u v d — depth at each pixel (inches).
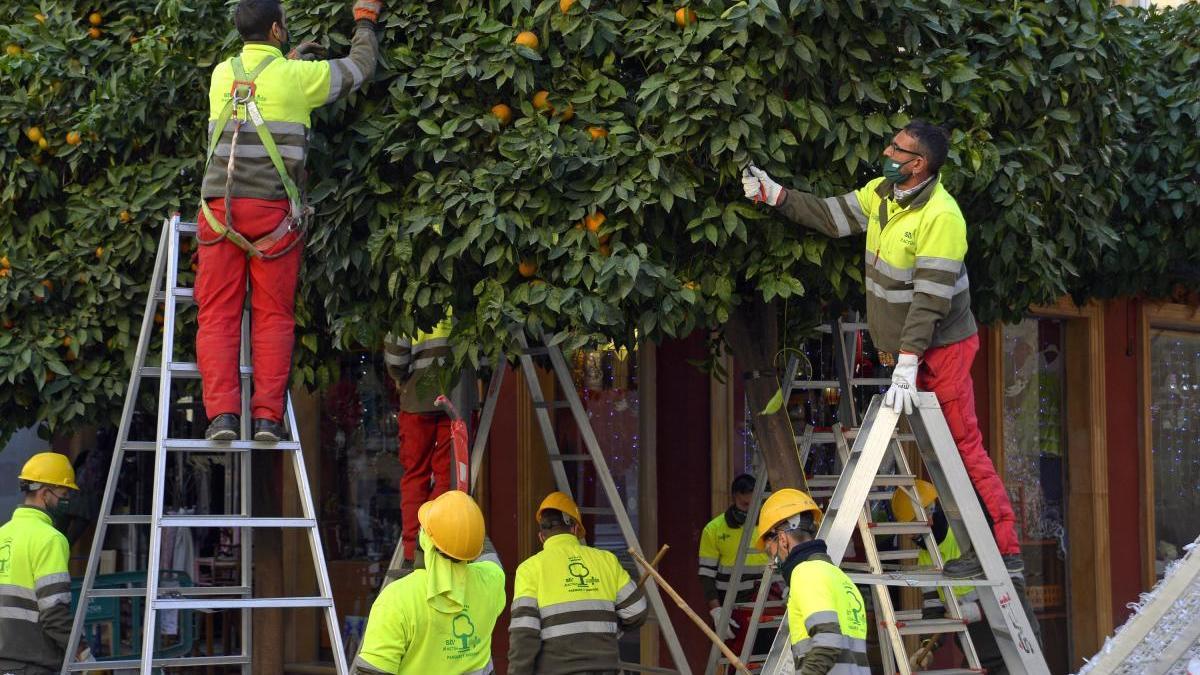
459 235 556.7
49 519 650.2
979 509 534.3
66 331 681.0
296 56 564.1
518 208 547.5
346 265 574.6
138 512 1043.9
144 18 713.6
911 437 704.4
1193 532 1291.8
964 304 562.3
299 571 979.9
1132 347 1210.6
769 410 684.7
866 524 627.5
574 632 639.8
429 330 594.9
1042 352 1173.1
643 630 950.4
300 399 987.3
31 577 631.8
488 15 576.4
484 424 730.2
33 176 694.5
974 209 599.2
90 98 688.4
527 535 947.3
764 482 783.7
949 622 621.6
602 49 561.9
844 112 572.7
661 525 968.9
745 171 551.5
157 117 673.6
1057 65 601.3
